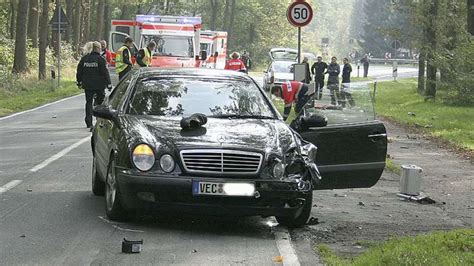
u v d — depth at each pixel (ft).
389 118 227.61
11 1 412.36
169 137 68.33
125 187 67.10
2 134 141.79
